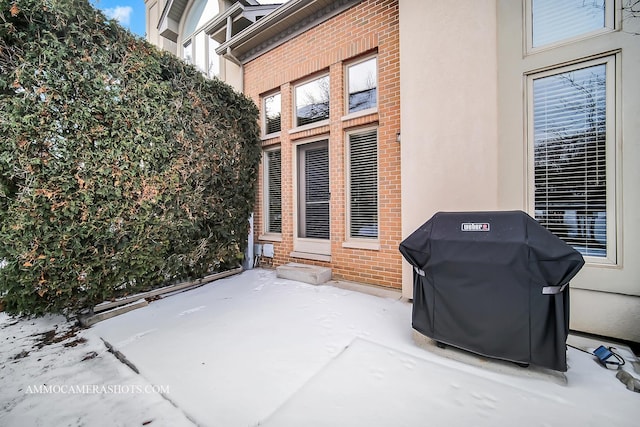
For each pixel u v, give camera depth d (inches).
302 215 222.1
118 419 67.6
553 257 74.2
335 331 112.0
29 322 128.0
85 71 120.5
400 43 149.6
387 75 166.9
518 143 119.0
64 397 75.6
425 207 142.1
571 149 111.4
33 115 106.0
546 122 116.3
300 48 209.5
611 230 103.4
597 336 105.0
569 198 112.1
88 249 125.3
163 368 88.0
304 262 211.0
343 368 86.1
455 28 132.3
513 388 75.2
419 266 96.6
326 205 207.6
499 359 86.5
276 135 227.6
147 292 156.9
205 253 183.6
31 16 106.5
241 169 209.2
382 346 99.2
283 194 223.9
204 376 83.5
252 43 234.1
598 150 106.5
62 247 117.0
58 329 120.6
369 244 178.2
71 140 116.5
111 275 136.5
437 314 93.0
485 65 125.6
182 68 164.2
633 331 98.3
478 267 84.4
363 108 184.9
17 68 103.1
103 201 128.1
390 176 167.3
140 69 140.3
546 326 76.4
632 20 97.7
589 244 108.3
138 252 144.6
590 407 67.6
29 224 107.1
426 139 141.6
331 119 192.5
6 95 104.2
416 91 144.6
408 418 65.3
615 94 101.9
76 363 93.4
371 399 72.0
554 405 68.6
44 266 112.7
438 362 88.5
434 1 137.4
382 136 169.6
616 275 100.6
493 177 124.8
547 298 76.0
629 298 99.2
